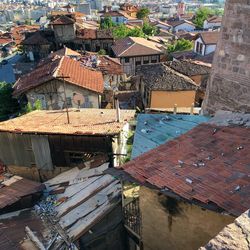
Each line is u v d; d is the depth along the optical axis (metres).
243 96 9.90
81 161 12.54
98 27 65.44
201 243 6.75
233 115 9.98
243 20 9.24
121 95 29.73
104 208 9.63
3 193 10.98
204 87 29.91
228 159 7.02
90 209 9.86
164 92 26.56
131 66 43.81
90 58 34.09
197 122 11.41
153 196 7.18
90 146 12.01
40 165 12.81
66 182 11.83
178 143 8.31
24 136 12.30
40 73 26.50
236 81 10.01
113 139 11.72
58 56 30.30
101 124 12.65
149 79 28.05
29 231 9.48
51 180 12.34
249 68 9.48
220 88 10.68
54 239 9.03
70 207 10.23
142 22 78.62
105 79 32.25
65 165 12.65
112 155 11.95
